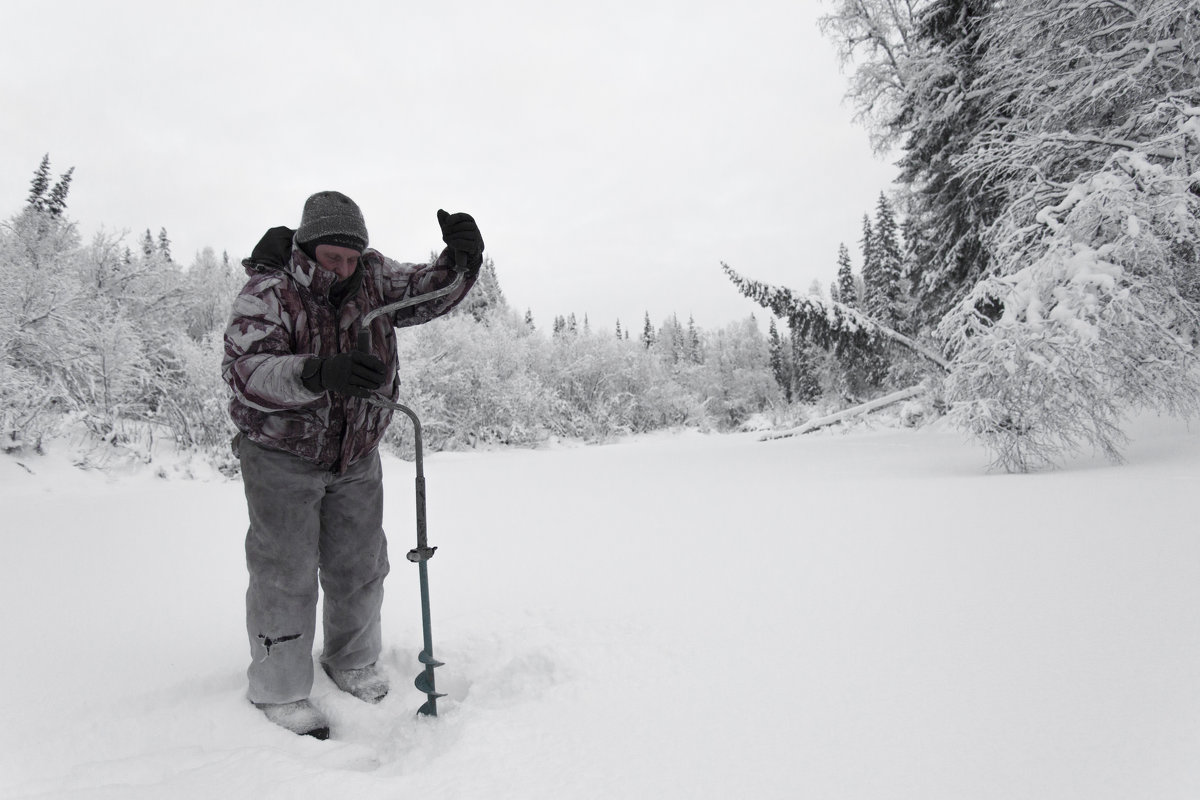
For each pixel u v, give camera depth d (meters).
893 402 17.06
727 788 1.31
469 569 3.56
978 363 6.56
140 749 1.77
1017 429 6.27
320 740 1.84
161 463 10.11
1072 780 1.24
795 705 1.66
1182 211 6.50
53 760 1.69
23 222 12.98
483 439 19.70
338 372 1.80
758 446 14.62
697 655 2.06
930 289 15.48
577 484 7.89
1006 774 1.28
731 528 4.25
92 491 8.51
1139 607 2.13
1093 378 5.93
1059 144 8.74
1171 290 6.66
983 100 13.02
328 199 2.11
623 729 1.60
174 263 17.48
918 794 1.24
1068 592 2.36
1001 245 8.30
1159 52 8.77
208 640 2.58
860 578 2.79
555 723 1.65
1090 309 6.17
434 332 19.55
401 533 4.78
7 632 2.69
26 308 10.20
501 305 35.75
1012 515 3.83
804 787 1.29
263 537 2.02
